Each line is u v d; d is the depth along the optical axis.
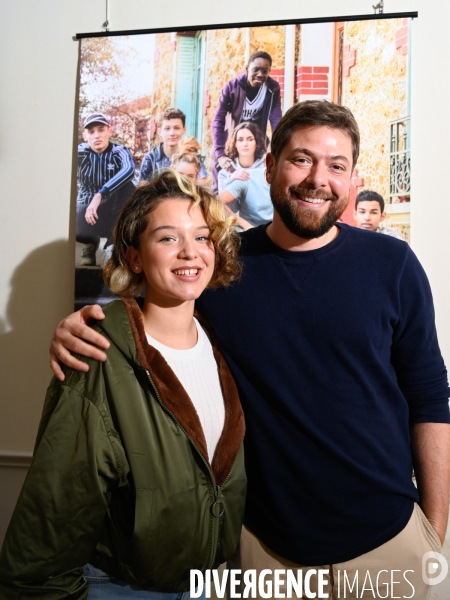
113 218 1.68
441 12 1.58
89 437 0.91
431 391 1.24
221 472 1.02
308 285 1.17
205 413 1.04
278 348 1.15
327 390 1.13
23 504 0.90
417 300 1.21
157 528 0.93
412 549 1.15
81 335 0.97
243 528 1.21
